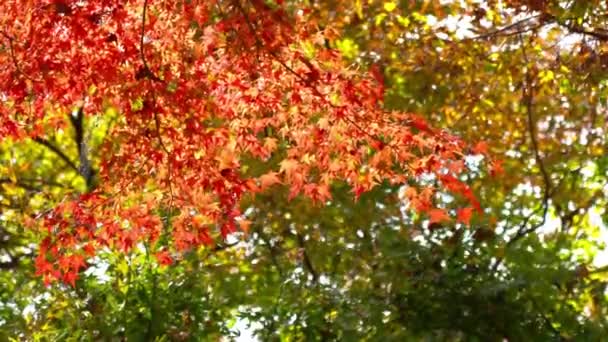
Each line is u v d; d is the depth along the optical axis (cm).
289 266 1182
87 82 648
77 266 747
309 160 693
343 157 684
